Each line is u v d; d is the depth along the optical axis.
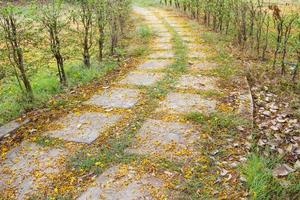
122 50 8.04
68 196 2.97
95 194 2.97
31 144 3.95
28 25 5.38
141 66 6.80
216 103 4.75
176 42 8.72
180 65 6.66
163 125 4.17
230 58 6.95
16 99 5.24
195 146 3.64
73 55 6.73
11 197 3.04
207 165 3.29
